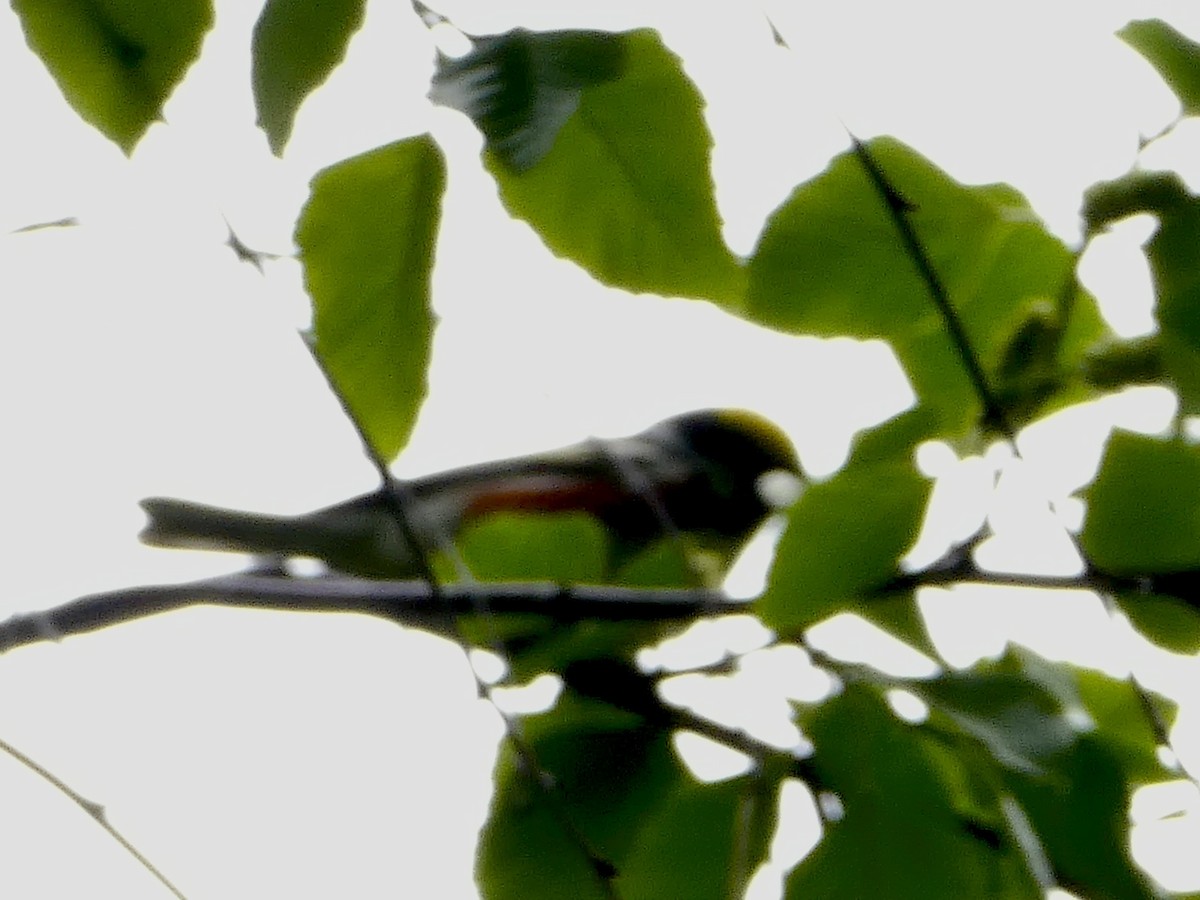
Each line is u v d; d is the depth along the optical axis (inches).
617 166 111.3
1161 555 115.9
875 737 117.0
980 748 116.5
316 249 112.3
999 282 121.6
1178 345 108.8
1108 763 119.6
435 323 114.3
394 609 147.6
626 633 135.8
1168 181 113.3
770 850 123.0
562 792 128.6
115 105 109.3
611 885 118.6
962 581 117.5
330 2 101.1
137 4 107.3
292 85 102.0
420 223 111.5
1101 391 120.0
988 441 119.3
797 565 110.7
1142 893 117.0
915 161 120.7
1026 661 123.6
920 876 113.4
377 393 115.6
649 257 114.1
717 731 128.6
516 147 98.0
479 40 102.5
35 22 107.4
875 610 120.0
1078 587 117.3
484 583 147.6
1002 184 121.3
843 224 119.5
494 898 127.1
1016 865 114.6
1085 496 117.4
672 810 123.6
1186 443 114.1
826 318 120.9
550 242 113.4
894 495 109.1
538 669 136.0
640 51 109.1
